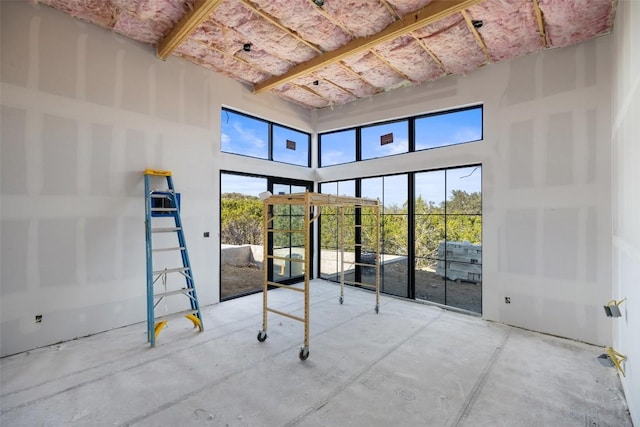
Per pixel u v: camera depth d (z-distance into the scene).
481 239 3.86
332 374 2.50
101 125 3.27
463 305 4.15
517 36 3.21
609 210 3.01
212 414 1.99
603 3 2.64
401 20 3.04
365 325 3.60
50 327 2.96
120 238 3.41
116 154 3.38
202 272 4.17
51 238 2.96
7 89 2.72
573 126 3.22
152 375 2.46
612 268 2.98
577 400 2.18
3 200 2.71
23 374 2.44
